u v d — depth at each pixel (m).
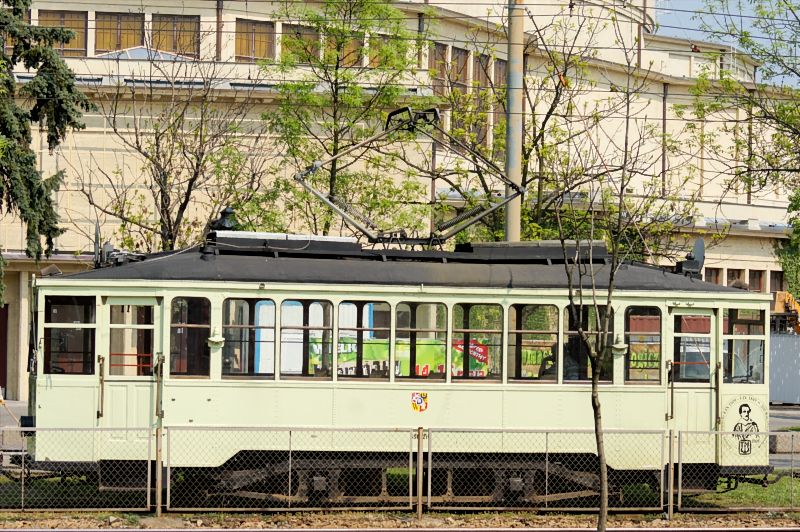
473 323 16.72
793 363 39.41
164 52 32.69
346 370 16.45
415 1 35.53
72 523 14.61
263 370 16.34
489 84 31.81
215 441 16.03
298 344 16.42
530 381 16.72
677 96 43.88
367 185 27.81
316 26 26.97
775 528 14.89
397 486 17.25
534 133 27.94
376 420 16.42
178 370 16.22
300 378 16.34
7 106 22.52
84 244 31.55
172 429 15.55
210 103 30.14
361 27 26.88
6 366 32.28
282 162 27.03
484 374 16.70
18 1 23.47
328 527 14.73
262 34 34.16
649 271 17.38
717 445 17.00
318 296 16.47
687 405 17.05
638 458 16.72
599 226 26.28
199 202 28.83
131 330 16.22
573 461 16.72
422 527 14.85
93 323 16.14
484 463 16.53
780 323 43.34
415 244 18.41
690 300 17.03
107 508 15.54
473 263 17.50
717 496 17.67
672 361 17.02
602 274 17.06
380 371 16.53
